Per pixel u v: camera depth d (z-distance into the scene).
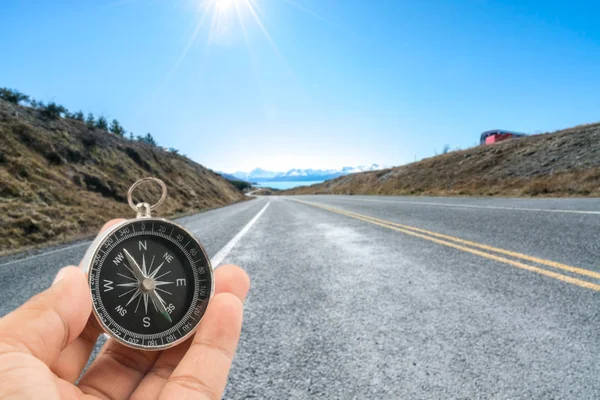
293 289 2.89
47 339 0.50
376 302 2.41
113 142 22.06
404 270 3.23
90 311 0.61
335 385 1.43
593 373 1.36
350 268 3.49
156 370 0.69
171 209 19.77
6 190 10.10
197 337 0.67
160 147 34.91
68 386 0.54
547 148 18.45
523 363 1.48
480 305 2.18
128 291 0.70
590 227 4.38
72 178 14.26
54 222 9.49
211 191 35.31
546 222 5.09
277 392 1.40
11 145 12.67
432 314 2.10
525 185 13.78
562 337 1.67
